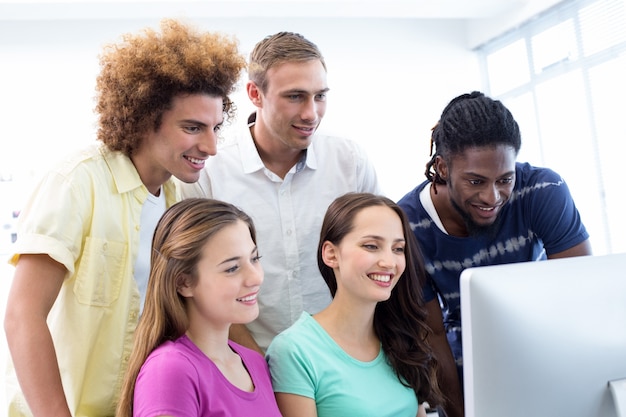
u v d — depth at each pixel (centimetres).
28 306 113
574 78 473
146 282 141
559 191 153
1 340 403
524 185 154
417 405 136
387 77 528
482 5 499
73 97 441
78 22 446
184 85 123
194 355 109
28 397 110
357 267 127
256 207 171
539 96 509
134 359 110
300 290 172
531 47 512
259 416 112
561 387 83
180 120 126
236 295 113
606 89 446
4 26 435
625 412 84
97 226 123
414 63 536
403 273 138
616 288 87
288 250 171
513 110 539
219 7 448
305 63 156
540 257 166
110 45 133
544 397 83
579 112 470
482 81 559
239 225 116
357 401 124
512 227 156
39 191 122
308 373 124
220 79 129
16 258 117
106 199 126
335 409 124
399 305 138
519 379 81
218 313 112
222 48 131
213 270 112
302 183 174
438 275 161
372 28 527
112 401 129
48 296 116
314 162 174
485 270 81
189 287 113
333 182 177
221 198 171
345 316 132
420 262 141
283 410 124
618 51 435
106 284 126
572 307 84
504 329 80
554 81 493
